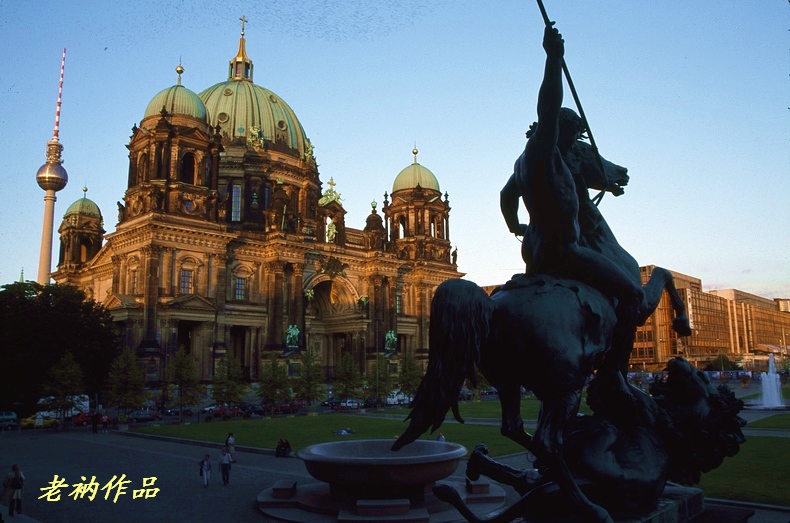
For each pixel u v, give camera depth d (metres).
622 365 9.71
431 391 7.80
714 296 197.00
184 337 99.25
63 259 141.62
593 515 7.83
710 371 141.62
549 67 8.31
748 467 25.28
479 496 22.66
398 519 19.59
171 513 23.20
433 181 140.62
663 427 9.51
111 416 78.00
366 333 116.25
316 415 75.38
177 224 90.06
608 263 9.29
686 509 9.88
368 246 119.62
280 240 101.94
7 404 79.44
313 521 20.91
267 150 123.19
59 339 80.06
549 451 7.98
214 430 56.84
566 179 9.10
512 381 8.61
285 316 103.88
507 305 8.55
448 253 137.38
